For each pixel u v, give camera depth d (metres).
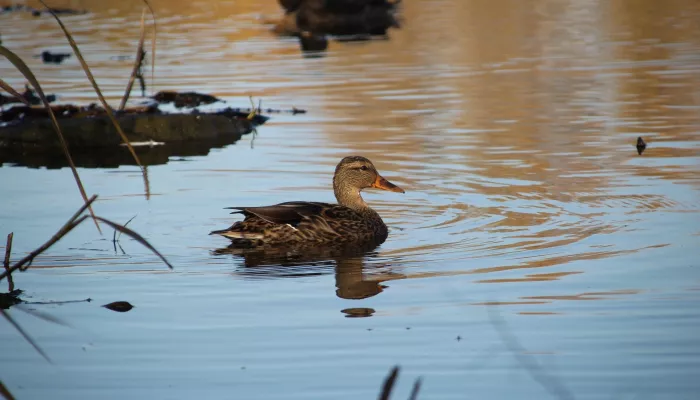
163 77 26.66
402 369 8.96
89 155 19.48
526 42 30.83
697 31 31.69
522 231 13.30
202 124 20.83
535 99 22.55
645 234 12.88
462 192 15.48
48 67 28.31
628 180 15.73
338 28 35.91
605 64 26.61
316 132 20.17
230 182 16.59
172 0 44.38
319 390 8.55
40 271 11.93
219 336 9.81
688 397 8.27
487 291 10.95
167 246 13.03
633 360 9.02
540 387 8.55
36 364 9.26
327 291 11.13
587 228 13.27
